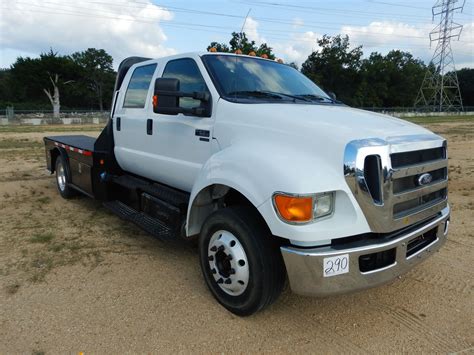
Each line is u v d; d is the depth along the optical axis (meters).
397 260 2.96
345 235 2.78
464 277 4.05
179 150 4.15
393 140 2.90
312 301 3.59
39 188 7.84
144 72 4.92
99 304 3.45
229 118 3.56
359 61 79.00
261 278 3.00
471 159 12.15
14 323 3.15
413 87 83.00
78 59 78.56
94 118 40.25
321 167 2.84
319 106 3.78
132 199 5.12
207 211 3.73
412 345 2.97
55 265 4.22
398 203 2.92
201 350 2.88
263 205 2.84
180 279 3.94
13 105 65.88
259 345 2.95
